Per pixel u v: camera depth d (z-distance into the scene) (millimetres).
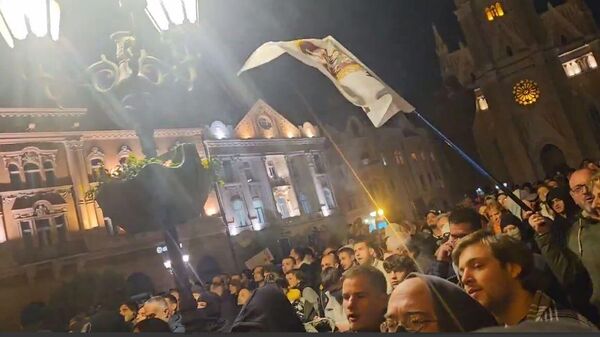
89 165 32438
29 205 29359
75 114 32594
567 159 50188
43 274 28359
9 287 27016
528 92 52375
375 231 13672
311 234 42875
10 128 30078
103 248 30641
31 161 30203
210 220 36562
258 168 42688
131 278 31453
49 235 29969
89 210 31234
